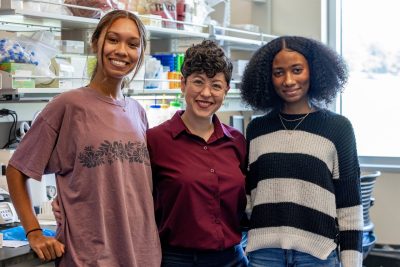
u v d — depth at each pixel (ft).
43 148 6.36
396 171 14.35
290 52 6.81
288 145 6.79
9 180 6.46
